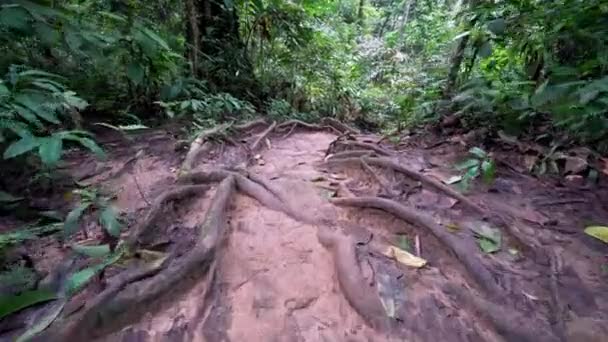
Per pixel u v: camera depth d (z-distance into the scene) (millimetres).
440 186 2984
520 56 4695
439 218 2619
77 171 3176
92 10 4031
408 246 2291
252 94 6840
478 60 5941
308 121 6277
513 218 2652
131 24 3879
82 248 1841
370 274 1992
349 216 2607
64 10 3516
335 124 5918
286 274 2029
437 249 2254
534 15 4016
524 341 1647
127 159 3484
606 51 3459
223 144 3961
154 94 4883
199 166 3330
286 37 7742
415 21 11555
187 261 1935
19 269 1861
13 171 2793
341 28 11406
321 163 3725
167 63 4672
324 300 1866
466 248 2182
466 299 1860
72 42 3338
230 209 2605
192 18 5828
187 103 4660
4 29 3227
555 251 2305
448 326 1731
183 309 1769
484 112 4234
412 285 1961
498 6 4504
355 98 8492
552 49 4207
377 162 3391
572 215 2754
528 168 3496
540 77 4223
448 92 5625
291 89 7594
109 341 1583
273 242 2287
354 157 3584
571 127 3326
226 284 1943
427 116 4902
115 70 4516
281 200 2715
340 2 13602
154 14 5488
